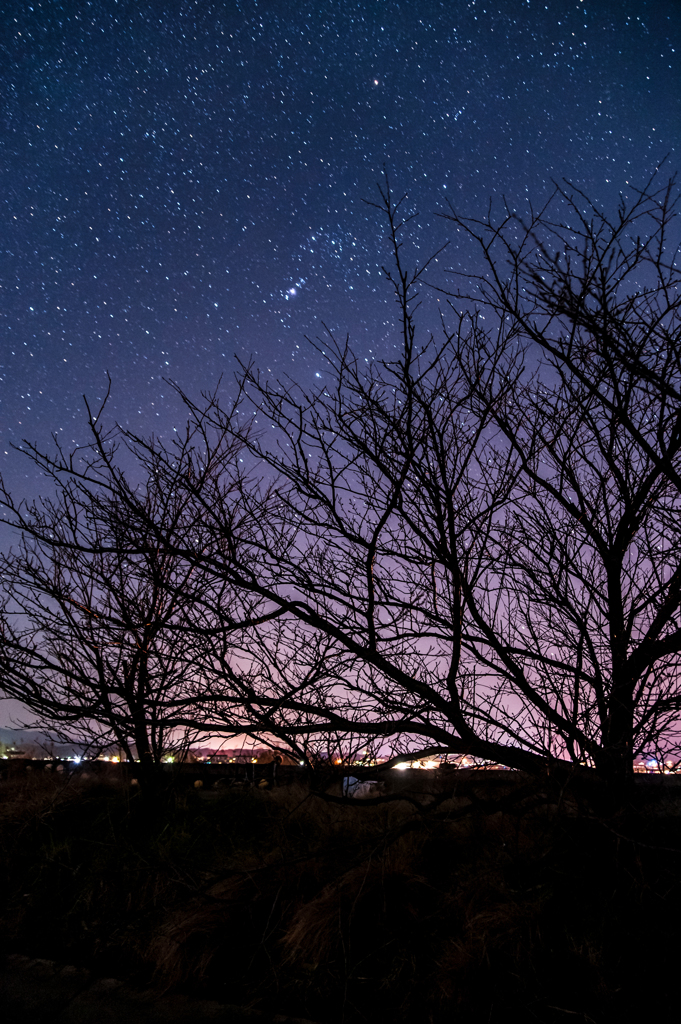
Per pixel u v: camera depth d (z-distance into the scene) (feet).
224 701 14.69
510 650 13.26
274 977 12.67
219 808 18.88
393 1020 11.39
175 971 13.04
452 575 13.10
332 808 18.03
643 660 12.97
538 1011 10.77
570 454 13.94
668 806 13.46
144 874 16.14
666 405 12.68
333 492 13.98
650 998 10.53
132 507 14.42
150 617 16.05
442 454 13.02
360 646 13.89
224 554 14.47
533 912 12.15
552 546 14.01
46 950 14.74
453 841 15.37
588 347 12.33
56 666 16.60
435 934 12.66
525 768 13.69
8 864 17.79
